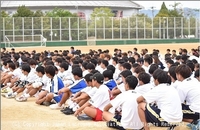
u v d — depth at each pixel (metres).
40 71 11.41
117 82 10.47
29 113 9.46
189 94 7.22
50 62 12.85
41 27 43.12
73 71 9.71
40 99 10.63
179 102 6.80
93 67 11.11
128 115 7.09
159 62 13.13
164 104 6.74
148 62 12.41
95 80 8.41
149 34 46.66
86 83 9.34
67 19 43.94
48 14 52.69
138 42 45.72
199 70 8.72
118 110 7.55
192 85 7.23
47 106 10.44
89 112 8.34
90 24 44.75
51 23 43.34
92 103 8.36
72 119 8.62
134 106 7.07
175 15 56.91
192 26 47.91
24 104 10.77
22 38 42.66
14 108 10.12
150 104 6.98
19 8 52.16
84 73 11.06
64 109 9.48
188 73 7.30
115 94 8.95
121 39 45.44
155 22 46.84
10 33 42.34
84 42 43.78
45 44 42.66
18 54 18.31
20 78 12.22
